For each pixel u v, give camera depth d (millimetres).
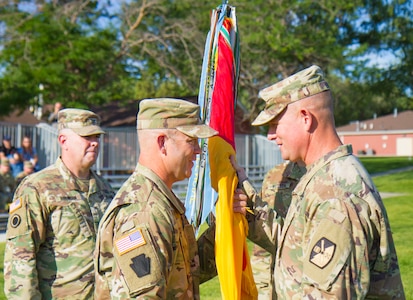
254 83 25672
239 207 3029
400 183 24422
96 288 2645
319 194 2568
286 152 2754
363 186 2545
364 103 33406
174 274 2611
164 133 2678
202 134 2656
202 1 23031
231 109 3375
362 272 2455
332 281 2414
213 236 3035
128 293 2441
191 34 22453
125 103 26703
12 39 19625
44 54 19781
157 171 2701
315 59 25031
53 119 17109
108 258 2580
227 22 3547
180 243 2650
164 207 2598
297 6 23594
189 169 2752
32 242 3607
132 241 2475
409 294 6652
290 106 2707
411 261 8445
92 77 21844
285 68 25188
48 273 3689
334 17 25875
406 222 12672
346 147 2656
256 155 20969
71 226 3734
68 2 21312
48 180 3793
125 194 2611
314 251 2479
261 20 23469
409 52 27938
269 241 3062
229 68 3449
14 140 14188
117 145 16500
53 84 20078
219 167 3098
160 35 23062
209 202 3256
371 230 2506
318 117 2682
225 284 2865
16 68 19500
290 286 2625
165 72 25234
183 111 2701
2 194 12398
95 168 15812
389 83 28625
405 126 63156
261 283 4094
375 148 64125
